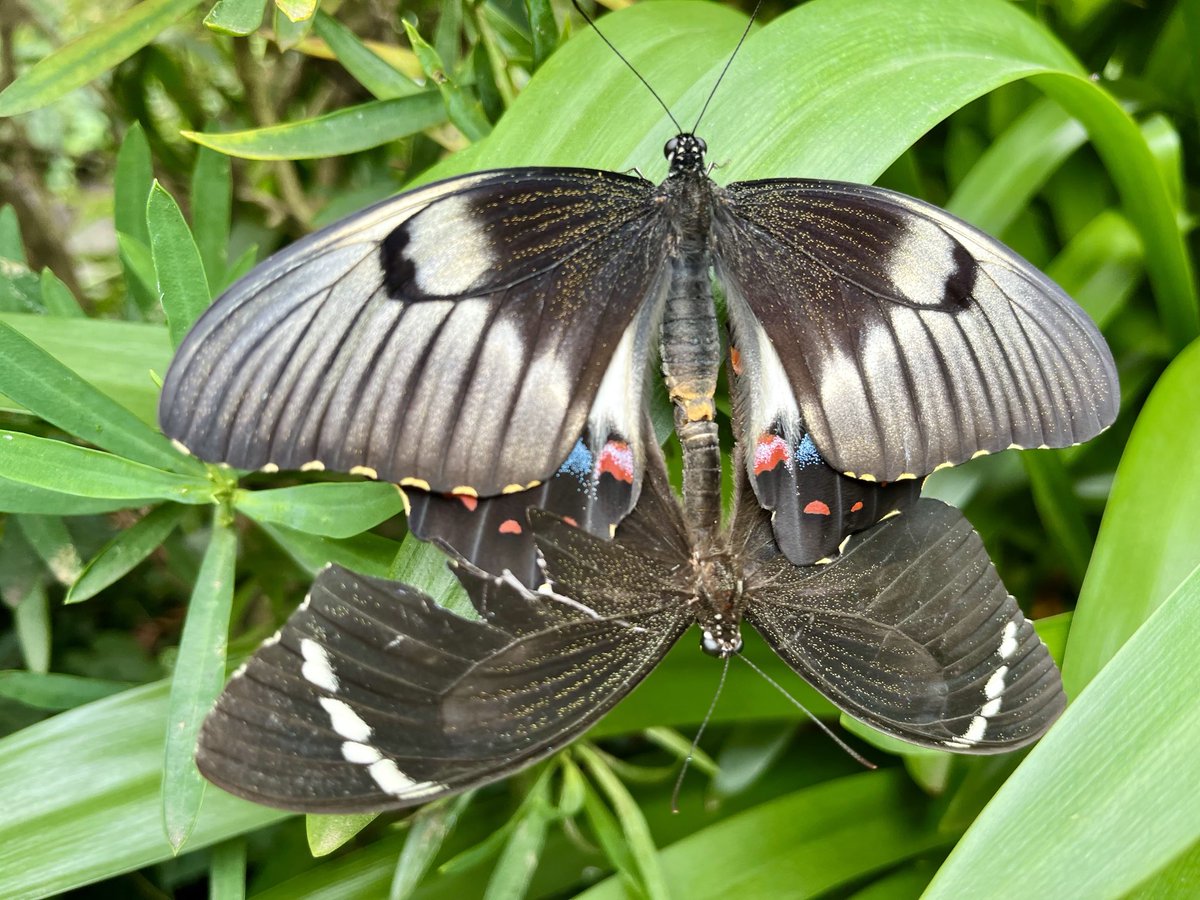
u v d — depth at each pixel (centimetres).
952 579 21
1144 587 21
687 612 21
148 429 22
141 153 26
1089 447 26
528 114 22
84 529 25
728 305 22
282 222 31
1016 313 21
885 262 22
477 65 25
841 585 21
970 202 25
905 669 21
